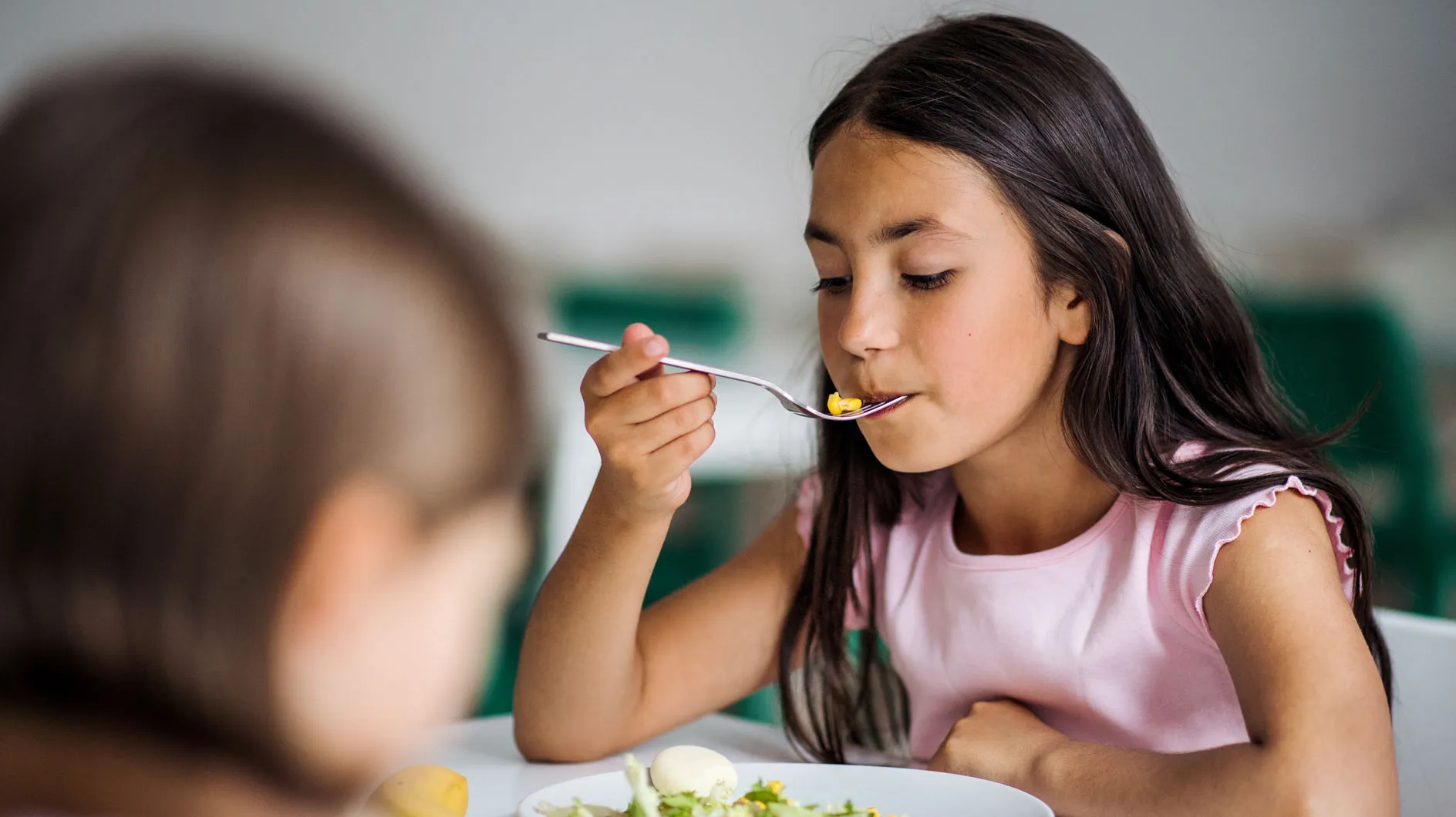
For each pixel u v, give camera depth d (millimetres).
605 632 969
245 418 235
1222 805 733
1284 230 2811
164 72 259
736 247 2926
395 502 250
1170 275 985
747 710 1920
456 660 272
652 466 862
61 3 2354
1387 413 2566
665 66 2869
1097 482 982
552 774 963
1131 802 778
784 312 2930
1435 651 1064
